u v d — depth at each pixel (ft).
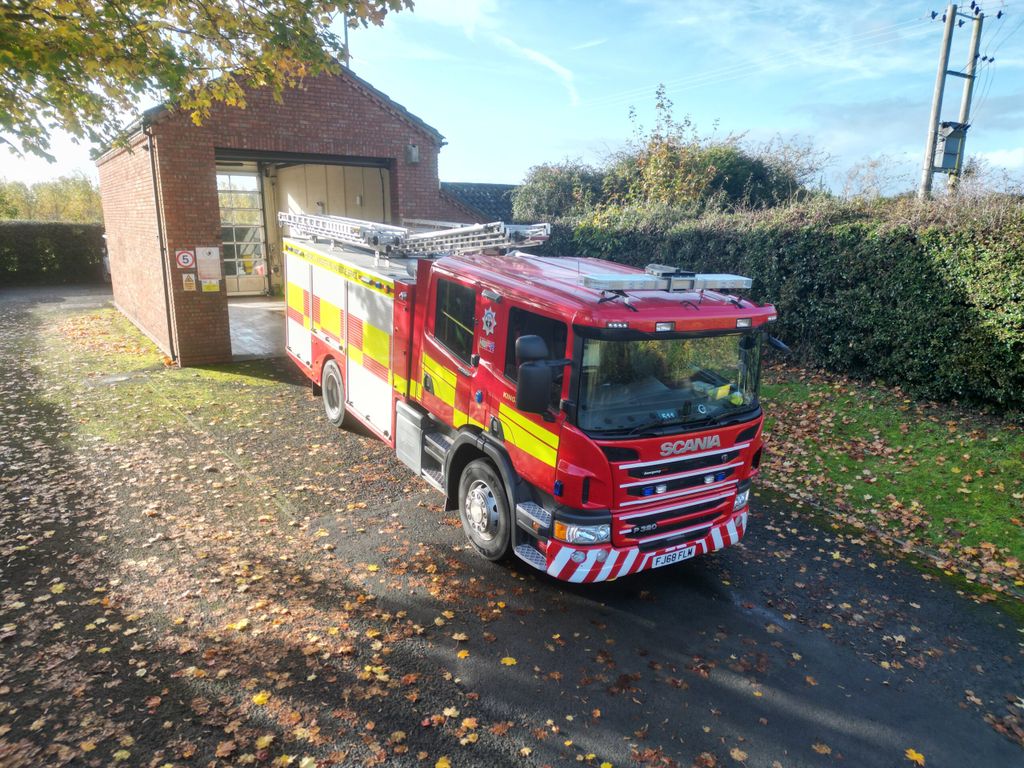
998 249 28.09
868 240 33.65
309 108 42.47
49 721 13.12
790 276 38.11
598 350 15.83
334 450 28.48
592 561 16.55
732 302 18.04
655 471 16.51
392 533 21.54
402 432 23.84
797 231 37.45
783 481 26.61
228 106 39.42
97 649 15.34
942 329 30.42
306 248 32.04
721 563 20.77
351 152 44.68
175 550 19.93
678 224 45.11
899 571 20.59
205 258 41.11
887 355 33.63
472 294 19.57
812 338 37.60
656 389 16.66
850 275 34.50
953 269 29.89
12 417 31.83
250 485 24.77
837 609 18.58
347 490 24.62
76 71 23.04
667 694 14.93
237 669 14.84
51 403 34.17
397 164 46.93
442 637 16.42
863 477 26.32
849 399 32.99
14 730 12.85
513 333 17.80
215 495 23.85
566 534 16.39
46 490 23.85
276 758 12.52
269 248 71.36
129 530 21.08
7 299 73.97
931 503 24.07
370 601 17.75
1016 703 15.25
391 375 24.50
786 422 31.89
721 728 14.01
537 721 13.87
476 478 20.06
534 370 15.15
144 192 43.45
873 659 16.55
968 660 16.66
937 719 14.64
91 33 23.02
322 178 59.62
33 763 12.11
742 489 18.81
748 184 62.44
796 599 19.01
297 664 15.11
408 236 25.71
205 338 42.19
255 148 41.24
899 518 23.47
